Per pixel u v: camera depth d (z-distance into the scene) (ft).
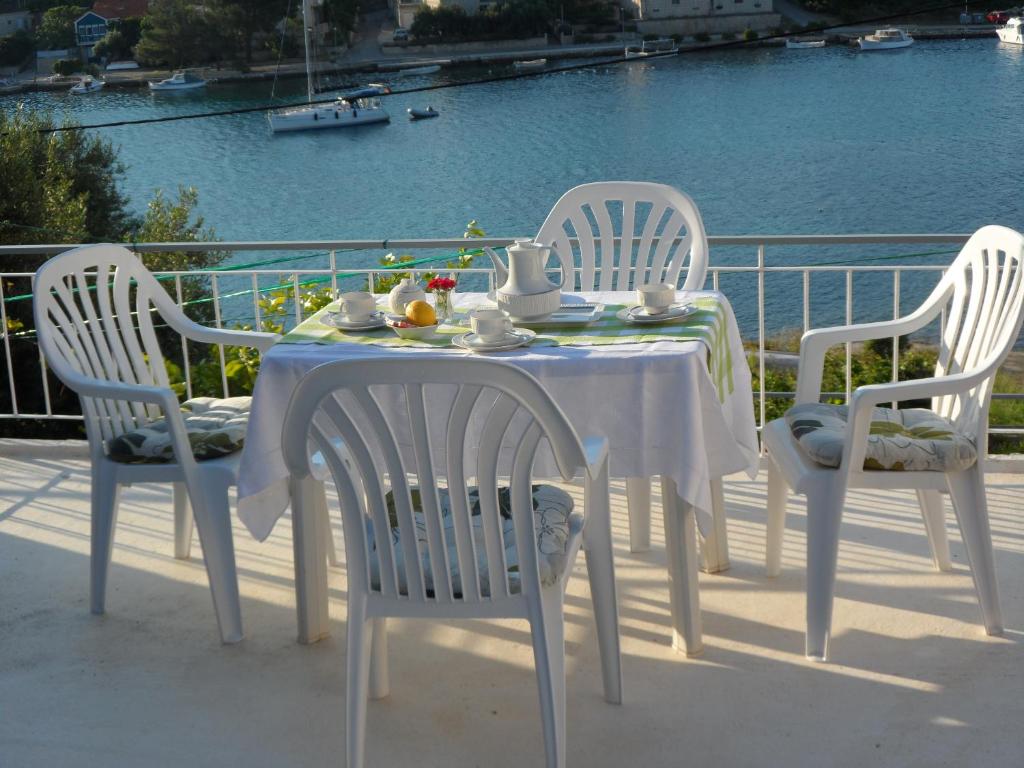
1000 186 90.94
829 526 7.34
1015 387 32.73
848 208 89.04
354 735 6.12
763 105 116.78
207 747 6.75
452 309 8.24
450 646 7.93
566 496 6.89
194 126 102.32
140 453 8.05
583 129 111.65
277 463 7.15
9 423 32.45
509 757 6.54
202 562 9.48
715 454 7.05
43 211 52.80
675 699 7.06
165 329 41.70
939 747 6.40
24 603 8.76
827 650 7.44
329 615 8.46
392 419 7.13
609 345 7.03
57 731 6.96
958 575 8.64
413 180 99.91
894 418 7.98
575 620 8.27
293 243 11.49
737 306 58.18
